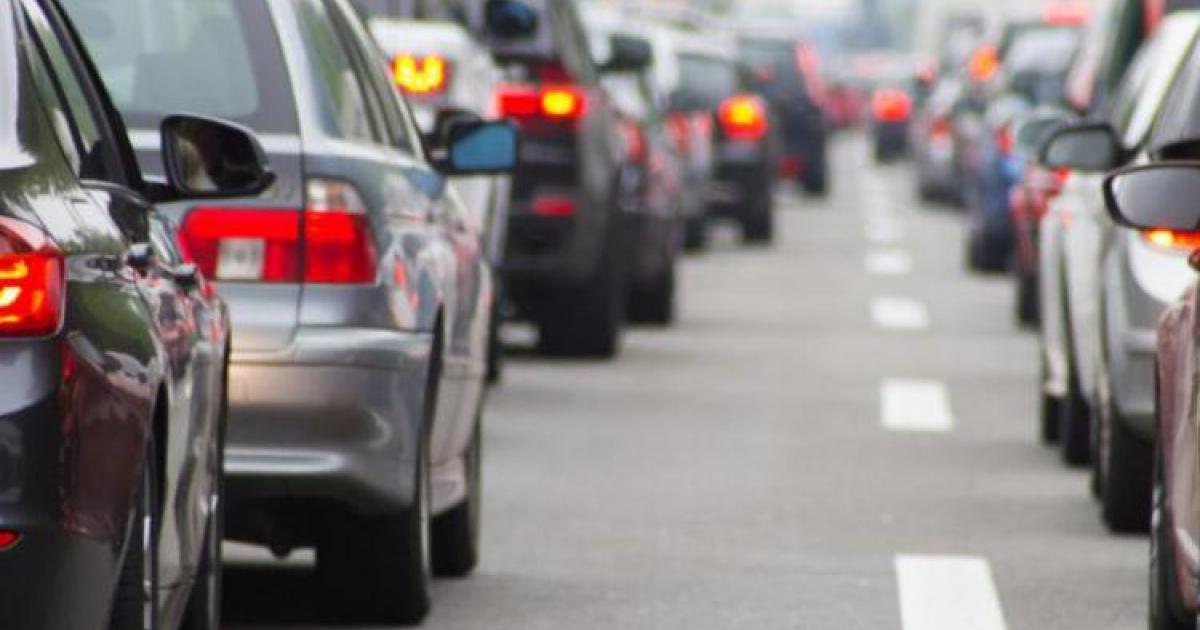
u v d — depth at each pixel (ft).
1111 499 74.43
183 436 45.24
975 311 155.43
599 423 99.50
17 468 38.24
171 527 44.42
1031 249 141.49
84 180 42.52
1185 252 73.05
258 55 57.41
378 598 58.95
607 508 78.48
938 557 70.69
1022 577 67.67
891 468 88.94
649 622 60.70
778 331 140.97
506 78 116.88
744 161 212.84
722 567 68.49
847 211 268.62
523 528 74.43
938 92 278.26
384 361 56.08
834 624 60.80
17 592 38.27
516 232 117.08
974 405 108.37
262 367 55.26
